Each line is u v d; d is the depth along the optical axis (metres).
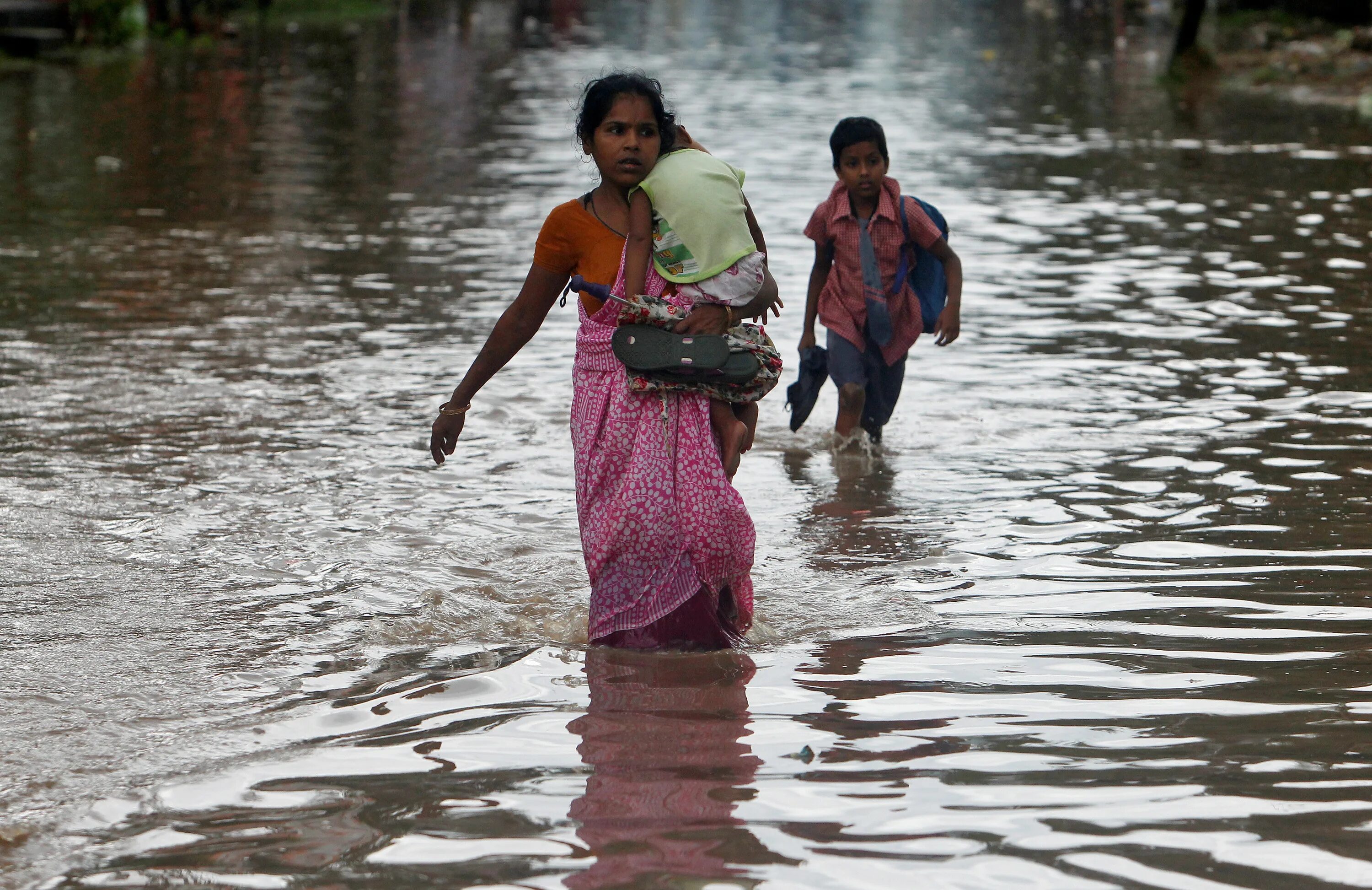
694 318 10.98
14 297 25.61
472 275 28.42
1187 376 20.52
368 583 12.50
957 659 10.64
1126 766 8.61
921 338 23.44
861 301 17.53
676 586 10.95
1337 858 7.41
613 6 137.38
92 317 24.22
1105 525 14.16
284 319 24.39
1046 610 11.79
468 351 22.33
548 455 16.89
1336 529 13.79
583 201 11.23
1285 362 21.12
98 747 9.05
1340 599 11.88
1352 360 21.16
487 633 11.37
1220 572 12.66
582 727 9.36
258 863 7.48
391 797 8.27
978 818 7.90
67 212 34.97
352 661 10.68
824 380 17.80
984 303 25.97
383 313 25.00
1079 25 112.56
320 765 8.76
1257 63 74.69
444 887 7.20
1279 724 9.29
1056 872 7.27
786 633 11.34
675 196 10.84
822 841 7.62
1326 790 8.25
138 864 7.49
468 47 92.19
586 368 11.44
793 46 96.44
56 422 17.86
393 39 96.31
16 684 10.13
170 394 19.33
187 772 8.67
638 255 10.94
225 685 10.16
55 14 78.44
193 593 12.19
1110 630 11.27
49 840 7.79
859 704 9.73
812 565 13.16
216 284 27.23
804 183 40.22
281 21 105.81
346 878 7.30
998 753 8.84
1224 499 14.87
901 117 57.12
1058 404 19.19
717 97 64.38
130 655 10.75
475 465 16.42
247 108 58.12
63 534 13.73
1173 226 33.69
